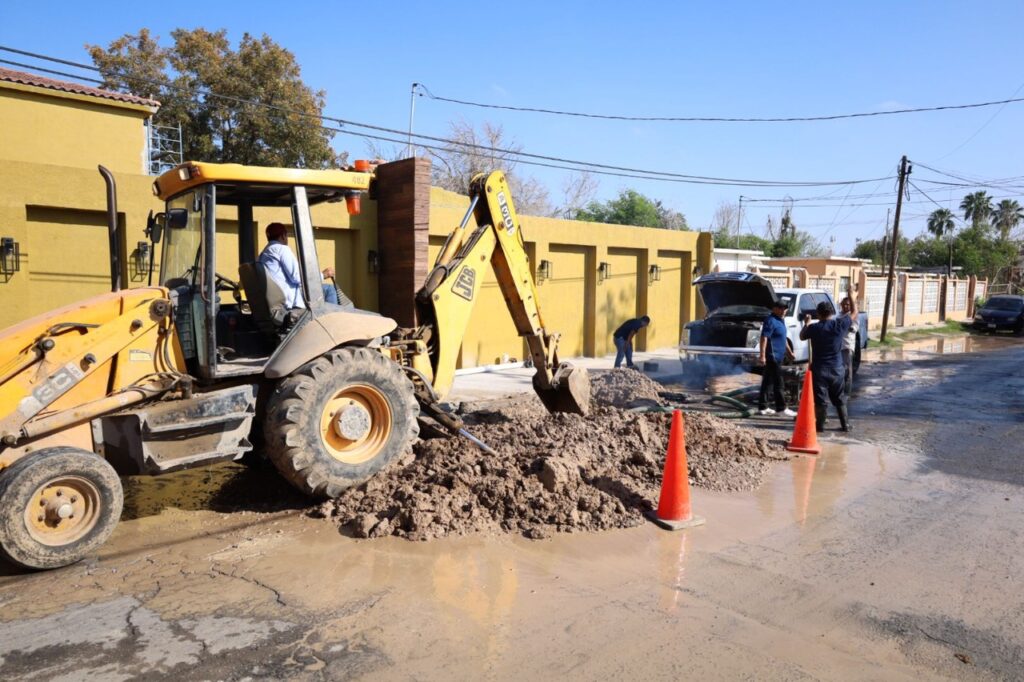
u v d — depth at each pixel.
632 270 19.98
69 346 5.16
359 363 5.96
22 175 9.20
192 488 6.68
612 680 3.58
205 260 5.66
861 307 25.91
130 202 10.04
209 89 26.17
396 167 7.45
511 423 7.85
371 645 3.88
